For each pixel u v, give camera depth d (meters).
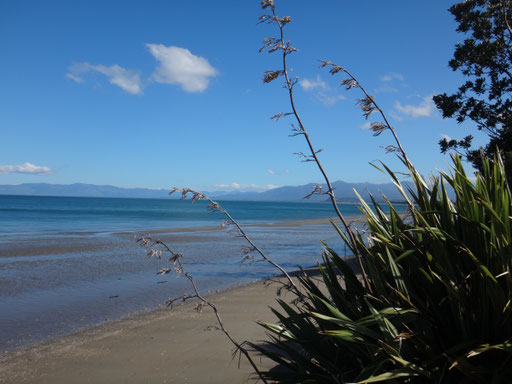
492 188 2.03
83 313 7.36
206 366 4.35
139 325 6.25
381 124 2.46
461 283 1.87
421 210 2.32
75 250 17.02
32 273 11.61
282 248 18.52
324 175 2.25
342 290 2.36
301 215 70.81
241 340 5.21
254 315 6.55
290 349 2.31
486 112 12.34
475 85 12.59
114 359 4.79
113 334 5.84
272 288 8.71
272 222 44.53
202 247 18.34
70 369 4.55
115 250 17.14
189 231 28.06
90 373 4.40
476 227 2.03
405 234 2.24
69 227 32.59
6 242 19.91
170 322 6.32
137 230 29.08
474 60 12.46
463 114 12.59
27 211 68.69
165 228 31.55
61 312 7.45
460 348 1.73
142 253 16.20
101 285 9.97
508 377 1.68
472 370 1.64
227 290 8.91
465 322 1.86
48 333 6.13
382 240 2.04
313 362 2.21
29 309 7.68
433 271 2.04
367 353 1.93
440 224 2.21
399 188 2.32
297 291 2.45
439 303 1.97
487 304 1.81
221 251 16.92
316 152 2.19
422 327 1.90
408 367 1.68
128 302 8.19
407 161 2.44
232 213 75.94
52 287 9.73
